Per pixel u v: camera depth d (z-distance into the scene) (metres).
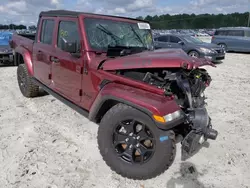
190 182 2.66
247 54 15.82
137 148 2.60
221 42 16.52
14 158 2.97
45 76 4.27
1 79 6.96
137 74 2.88
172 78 2.66
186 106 2.72
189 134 2.52
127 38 3.70
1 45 8.47
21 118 4.17
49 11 4.22
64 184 2.56
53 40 3.91
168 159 2.44
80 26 3.24
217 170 2.88
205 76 3.24
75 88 3.45
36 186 2.51
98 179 2.66
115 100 2.70
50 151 3.16
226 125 4.15
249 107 5.11
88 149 3.25
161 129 2.34
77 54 3.27
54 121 4.09
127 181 2.64
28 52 4.84
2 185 2.51
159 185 2.59
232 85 7.05
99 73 3.00
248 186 2.62
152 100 2.43
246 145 3.48
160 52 3.13
